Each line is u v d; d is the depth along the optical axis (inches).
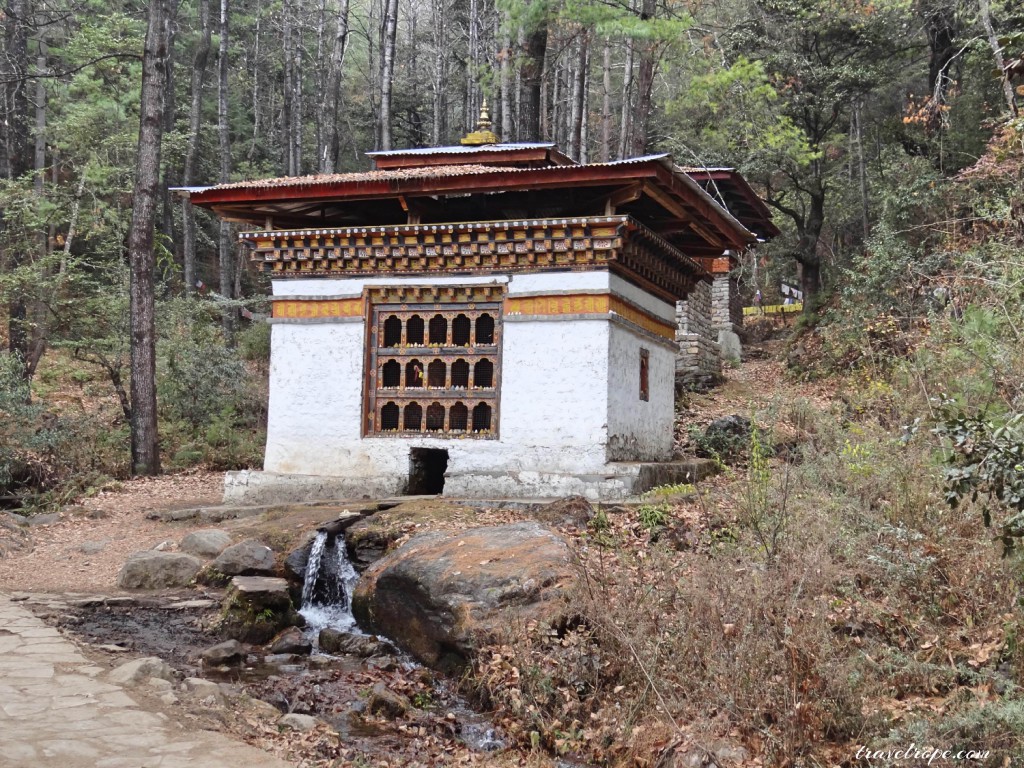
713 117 1229.1
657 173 500.7
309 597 457.1
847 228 1486.2
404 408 580.7
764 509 364.2
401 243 567.2
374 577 429.7
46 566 510.0
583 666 327.9
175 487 717.9
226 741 259.3
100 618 413.4
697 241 673.6
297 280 596.4
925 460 402.0
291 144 1797.5
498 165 665.0
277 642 400.5
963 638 318.3
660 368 641.6
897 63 1318.9
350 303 585.6
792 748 267.7
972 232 834.8
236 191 570.9
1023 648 291.0
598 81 1999.3
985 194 824.9
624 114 1365.7
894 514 384.5
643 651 312.8
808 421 659.4
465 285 562.9
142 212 768.9
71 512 617.9
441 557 402.0
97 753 240.5
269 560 464.4
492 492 546.6
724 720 289.4
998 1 943.7
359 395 579.5
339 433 581.3
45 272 1045.8
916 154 1223.5
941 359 518.9
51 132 1243.8
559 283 549.3
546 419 546.9
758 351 1339.8
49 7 1312.7
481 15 1742.1
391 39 1330.0
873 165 1408.7
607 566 387.5
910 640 321.4
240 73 2058.3
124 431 836.0
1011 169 748.0
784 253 1585.9
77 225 1216.2
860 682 291.3
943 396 407.8
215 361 938.7
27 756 234.1
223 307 1215.6
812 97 1211.9
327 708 331.6
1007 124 677.3
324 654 397.4
